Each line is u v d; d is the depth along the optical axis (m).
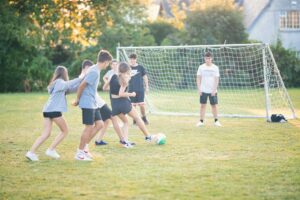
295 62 30.14
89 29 27.48
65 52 31.50
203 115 12.98
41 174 7.26
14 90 29.58
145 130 9.99
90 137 8.55
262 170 7.36
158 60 24.06
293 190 6.22
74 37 28.34
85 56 30.03
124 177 7.00
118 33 30.94
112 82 9.56
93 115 8.24
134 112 9.82
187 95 23.36
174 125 13.10
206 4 32.59
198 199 5.84
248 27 38.03
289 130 11.76
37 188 6.45
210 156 8.55
